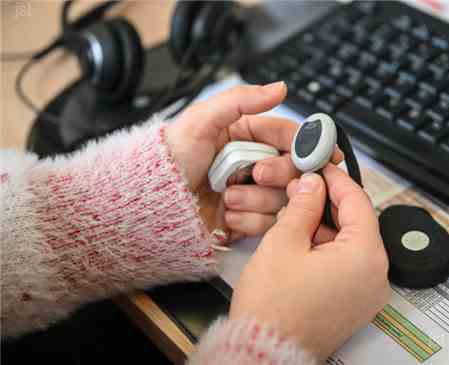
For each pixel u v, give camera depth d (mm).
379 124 564
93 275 503
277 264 436
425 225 492
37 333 622
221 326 417
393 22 635
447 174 524
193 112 526
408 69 591
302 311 419
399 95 575
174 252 489
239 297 434
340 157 491
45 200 500
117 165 508
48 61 734
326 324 423
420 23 625
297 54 637
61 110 669
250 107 509
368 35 628
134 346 630
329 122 482
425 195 539
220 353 399
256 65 641
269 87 506
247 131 554
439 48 600
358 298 430
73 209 497
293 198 478
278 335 404
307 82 609
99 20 765
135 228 491
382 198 537
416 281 469
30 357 613
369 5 657
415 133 551
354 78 600
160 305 483
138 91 690
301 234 454
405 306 464
